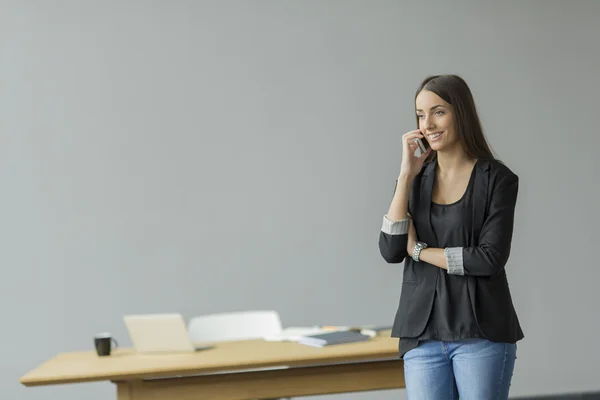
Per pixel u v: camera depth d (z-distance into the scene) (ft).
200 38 17.83
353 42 18.56
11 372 16.78
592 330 19.35
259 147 18.01
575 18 19.69
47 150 17.12
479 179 7.79
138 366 10.04
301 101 18.25
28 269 16.94
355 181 18.47
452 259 7.57
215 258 17.70
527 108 19.34
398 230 7.95
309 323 18.10
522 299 19.06
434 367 7.70
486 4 19.24
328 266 18.25
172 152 17.61
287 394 10.43
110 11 17.46
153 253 17.43
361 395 18.12
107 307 17.17
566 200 19.43
